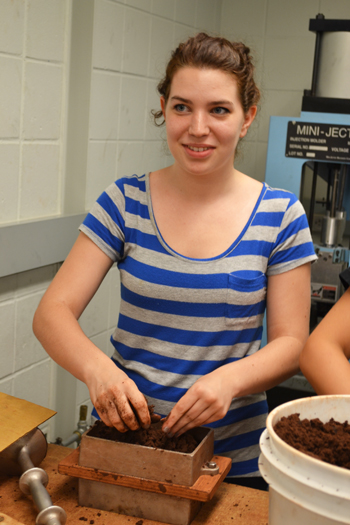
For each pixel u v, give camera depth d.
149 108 2.49
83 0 1.96
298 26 2.87
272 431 0.65
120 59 2.22
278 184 2.19
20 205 1.83
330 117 2.06
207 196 1.09
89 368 0.94
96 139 2.14
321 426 0.72
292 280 1.09
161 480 0.83
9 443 0.90
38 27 1.80
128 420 0.85
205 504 0.89
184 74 0.97
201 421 0.89
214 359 1.06
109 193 1.14
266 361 0.99
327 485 0.57
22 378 1.91
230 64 0.97
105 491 0.86
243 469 1.09
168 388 1.07
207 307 1.05
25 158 1.82
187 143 1.00
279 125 2.13
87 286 1.10
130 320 1.10
